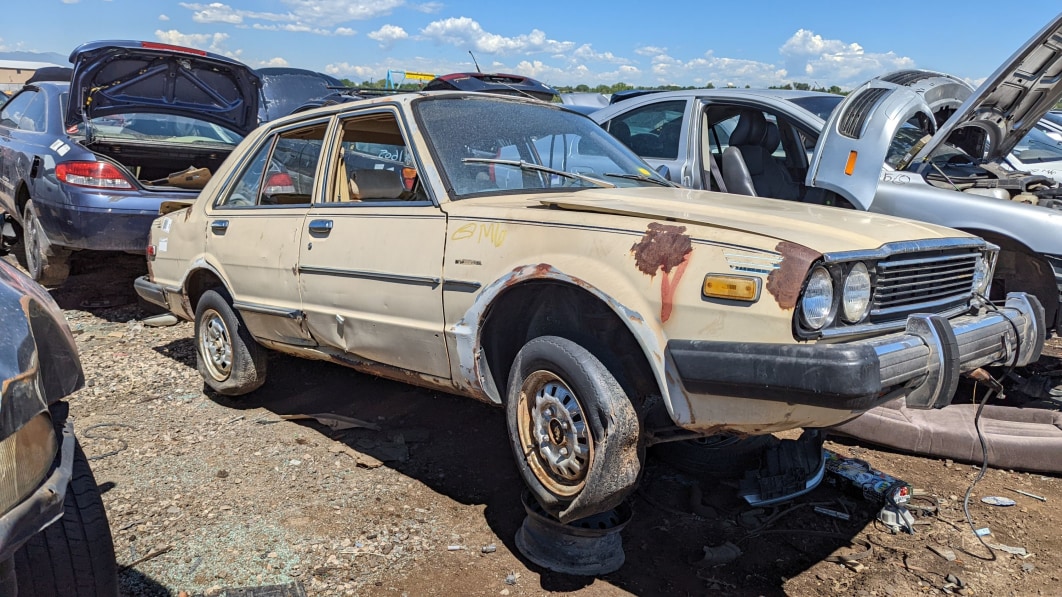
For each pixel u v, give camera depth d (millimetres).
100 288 7477
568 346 2855
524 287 3080
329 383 5074
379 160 4148
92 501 2395
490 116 3992
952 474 3977
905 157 5254
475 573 2984
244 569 2980
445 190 3467
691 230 2707
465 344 3217
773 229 2652
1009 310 3277
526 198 3439
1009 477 3945
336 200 4043
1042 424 4227
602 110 7043
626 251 2793
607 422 2721
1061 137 9719
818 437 3650
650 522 3439
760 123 6137
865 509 3576
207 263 4629
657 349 2676
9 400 1772
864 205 4969
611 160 4227
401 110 3748
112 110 6930
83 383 2281
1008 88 5176
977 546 3271
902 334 2725
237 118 7699
